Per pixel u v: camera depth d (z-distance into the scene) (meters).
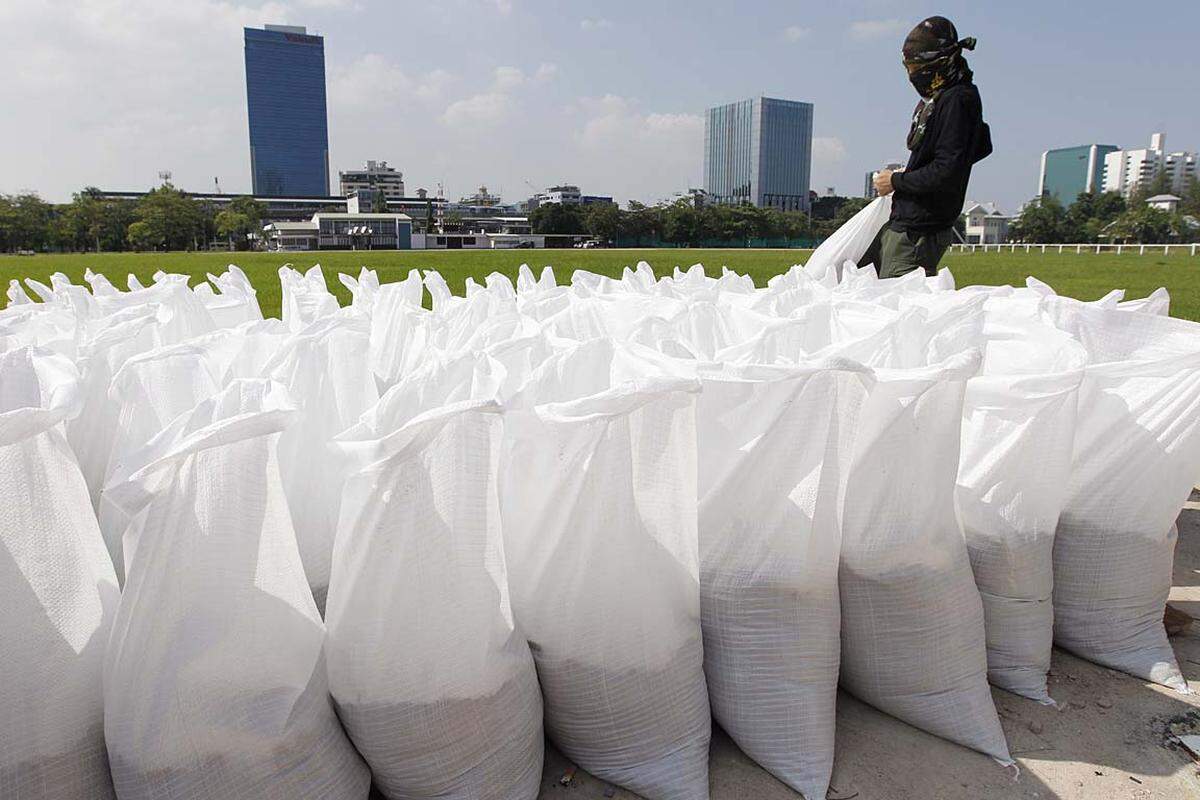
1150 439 1.92
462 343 2.31
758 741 1.53
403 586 1.21
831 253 4.07
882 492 1.58
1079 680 1.89
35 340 1.99
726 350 1.87
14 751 1.09
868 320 2.18
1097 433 1.97
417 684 1.25
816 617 1.54
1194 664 1.96
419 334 2.39
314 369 1.65
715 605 1.55
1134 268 19.97
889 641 1.65
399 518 1.19
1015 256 32.81
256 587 1.18
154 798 1.14
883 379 1.53
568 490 1.37
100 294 2.98
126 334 1.82
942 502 1.61
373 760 1.31
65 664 1.13
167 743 1.13
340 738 1.31
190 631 1.14
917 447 1.56
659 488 1.40
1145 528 1.95
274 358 1.66
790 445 1.46
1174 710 1.76
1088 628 1.97
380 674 1.25
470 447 1.22
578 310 2.46
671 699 1.47
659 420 1.37
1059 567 2.01
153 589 1.11
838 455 1.46
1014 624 1.83
